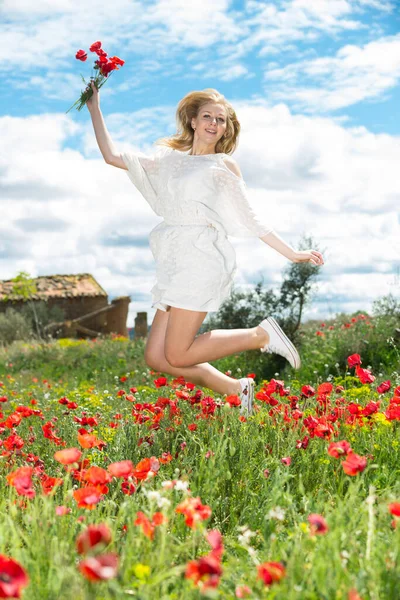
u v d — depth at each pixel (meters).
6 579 1.35
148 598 1.76
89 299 26.88
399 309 10.40
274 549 2.17
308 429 3.46
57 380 12.05
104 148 4.77
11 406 7.60
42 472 3.21
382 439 3.54
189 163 4.61
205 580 1.57
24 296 24.89
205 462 3.14
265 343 4.82
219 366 10.08
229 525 2.92
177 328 4.49
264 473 3.02
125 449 3.72
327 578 1.79
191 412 4.17
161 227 4.71
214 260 4.46
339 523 2.14
